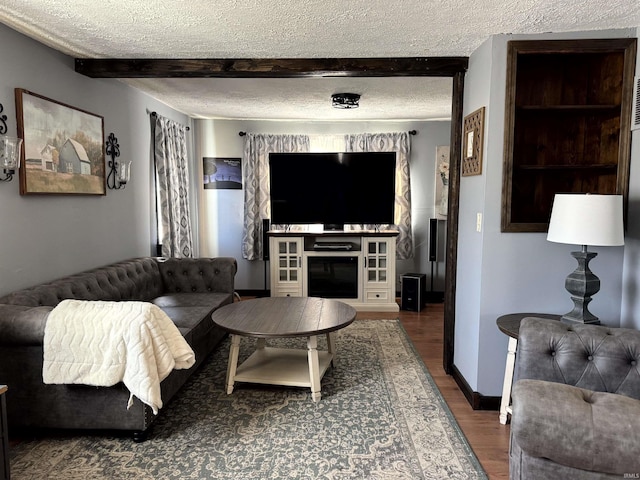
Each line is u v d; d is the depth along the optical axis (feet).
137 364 6.91
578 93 9.26
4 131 8.32
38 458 7.24
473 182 9.48
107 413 7.57
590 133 9.34
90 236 11.35
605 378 6.09
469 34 8.53
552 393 5.30
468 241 9.82
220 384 10.35
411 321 15.85
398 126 19.40
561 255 8.88
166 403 8.78
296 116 18.58
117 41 9.12
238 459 7.29
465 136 10.12
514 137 9.31
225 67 10.31
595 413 5.00
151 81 12.97
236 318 10.12
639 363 6.01
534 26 8.11
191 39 8.93
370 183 17.84
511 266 8.91
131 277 11.92
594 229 7.20
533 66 9.23
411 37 8.74
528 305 8.99
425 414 8.89
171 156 15.96
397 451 7.55
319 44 9.21
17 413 7.55
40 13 7.64
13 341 7.17
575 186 9.48
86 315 7.09
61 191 9.98
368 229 18.90
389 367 11.40
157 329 7.16
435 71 10.18
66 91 10.21
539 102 9.32
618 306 8.86
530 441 5.06
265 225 18.86
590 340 6.28
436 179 19.45
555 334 6.42
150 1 7.09
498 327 8.41
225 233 19.86
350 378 10.69
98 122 11.53
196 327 10.29
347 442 7.82
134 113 13.79
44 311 7.24
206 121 19.38
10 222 8.53
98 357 7.00
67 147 10.19
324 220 18.10
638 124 8.20
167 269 13.73
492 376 9.15
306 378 9.81
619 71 8.61
